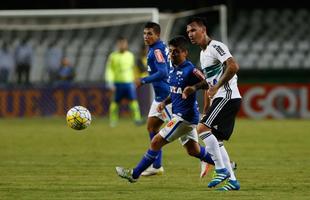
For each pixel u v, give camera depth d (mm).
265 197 29312
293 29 109625
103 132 68250
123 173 32594
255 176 36750
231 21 108000
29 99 90625
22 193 30688
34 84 90750
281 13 112812
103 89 89250
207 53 31844
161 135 32375
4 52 94625
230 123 31609
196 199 28781
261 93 88000
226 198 29047
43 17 85812
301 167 40719
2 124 79812
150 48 37938
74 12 83375
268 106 87938
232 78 31781
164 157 46969
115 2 111812
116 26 102438
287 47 105500
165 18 86062
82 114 33938
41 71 95438
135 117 77125
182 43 32062
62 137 62625
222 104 31422
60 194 30375
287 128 72000
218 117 31422
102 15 83688
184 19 101812
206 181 35062
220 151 31906
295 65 102812
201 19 32031
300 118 87375
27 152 49844
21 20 86875
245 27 109750
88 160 44812
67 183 34125
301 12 112938
